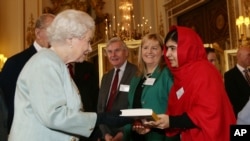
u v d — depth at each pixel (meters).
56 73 1.99
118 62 4.22
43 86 1.93
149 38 3.35
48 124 1.89
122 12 10.59
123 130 3.68
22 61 3.02
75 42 2.11
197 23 9.90
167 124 2.43
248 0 7.89
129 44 7.23
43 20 3.06
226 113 2.41
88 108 4.11
